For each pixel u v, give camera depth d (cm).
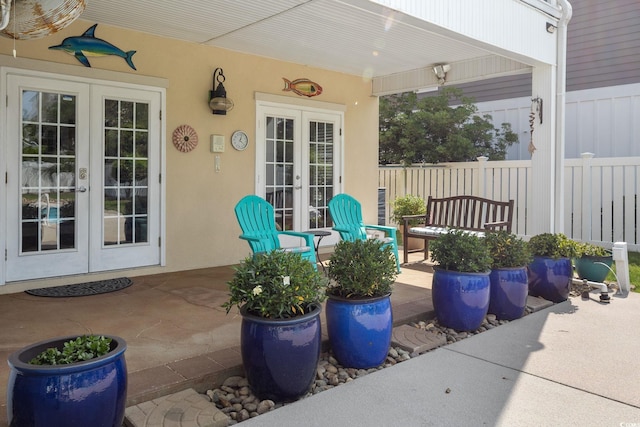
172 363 297
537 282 476
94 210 514
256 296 267
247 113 633
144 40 541
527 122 1062
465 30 478
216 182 607
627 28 924
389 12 420
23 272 475
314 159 716
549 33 580
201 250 597
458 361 326
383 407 262
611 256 528
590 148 970
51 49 481
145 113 547
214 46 596
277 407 268
